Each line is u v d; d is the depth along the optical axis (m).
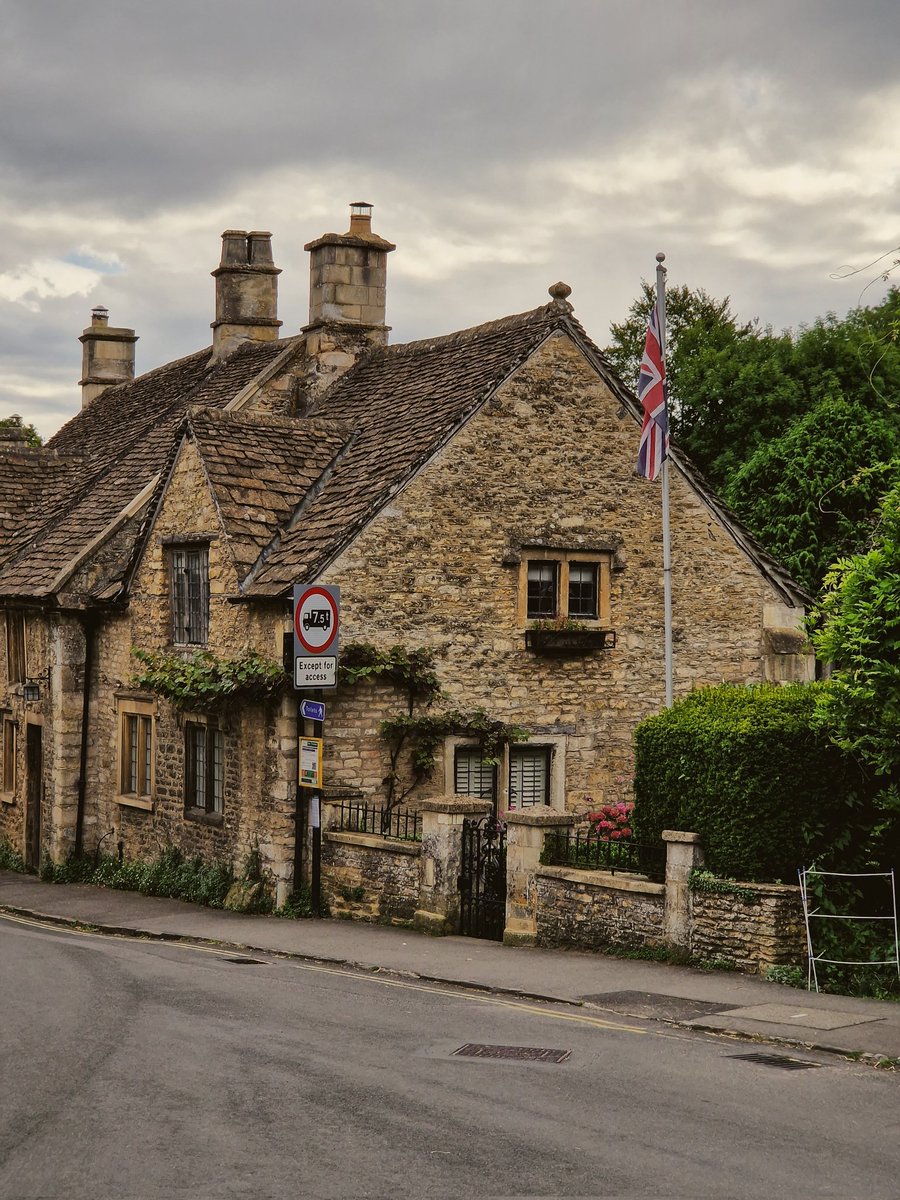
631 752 19.59
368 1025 10.12
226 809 19.02
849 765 12.93
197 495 19.72
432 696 18.17
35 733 24.45
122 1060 8.83
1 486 27.31
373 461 19.34
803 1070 8.77
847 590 12.35
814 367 34.88
